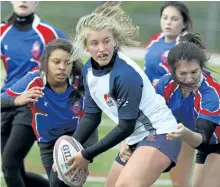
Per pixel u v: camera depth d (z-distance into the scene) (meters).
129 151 15.59
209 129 15.66
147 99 14.85
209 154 17.12
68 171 15.29
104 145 14.77
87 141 17.36
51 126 17.73
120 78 14.34
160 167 14.76
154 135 14.91
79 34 14.78
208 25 62.19
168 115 15.09
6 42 21.84
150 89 14.95
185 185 17.64
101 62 14.54
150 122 14.92
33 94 17.17
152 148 14.76
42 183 20.41
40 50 21.97
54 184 16.11
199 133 15.41
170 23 23.19
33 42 21.89
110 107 15.05
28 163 25.86
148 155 14.69
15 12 21.89
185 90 16.06
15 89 17.89
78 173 15.39
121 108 14.51
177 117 16.77
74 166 15.20
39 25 22.09
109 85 14.58
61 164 15.33
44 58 17.19
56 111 17.58
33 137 19.48
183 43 15.44
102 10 15.24
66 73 17.09
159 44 23.66
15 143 19.28
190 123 16.83
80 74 17.47
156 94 15.33
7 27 22.00
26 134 19.34
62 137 15.64
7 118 20.08
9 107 18.08
